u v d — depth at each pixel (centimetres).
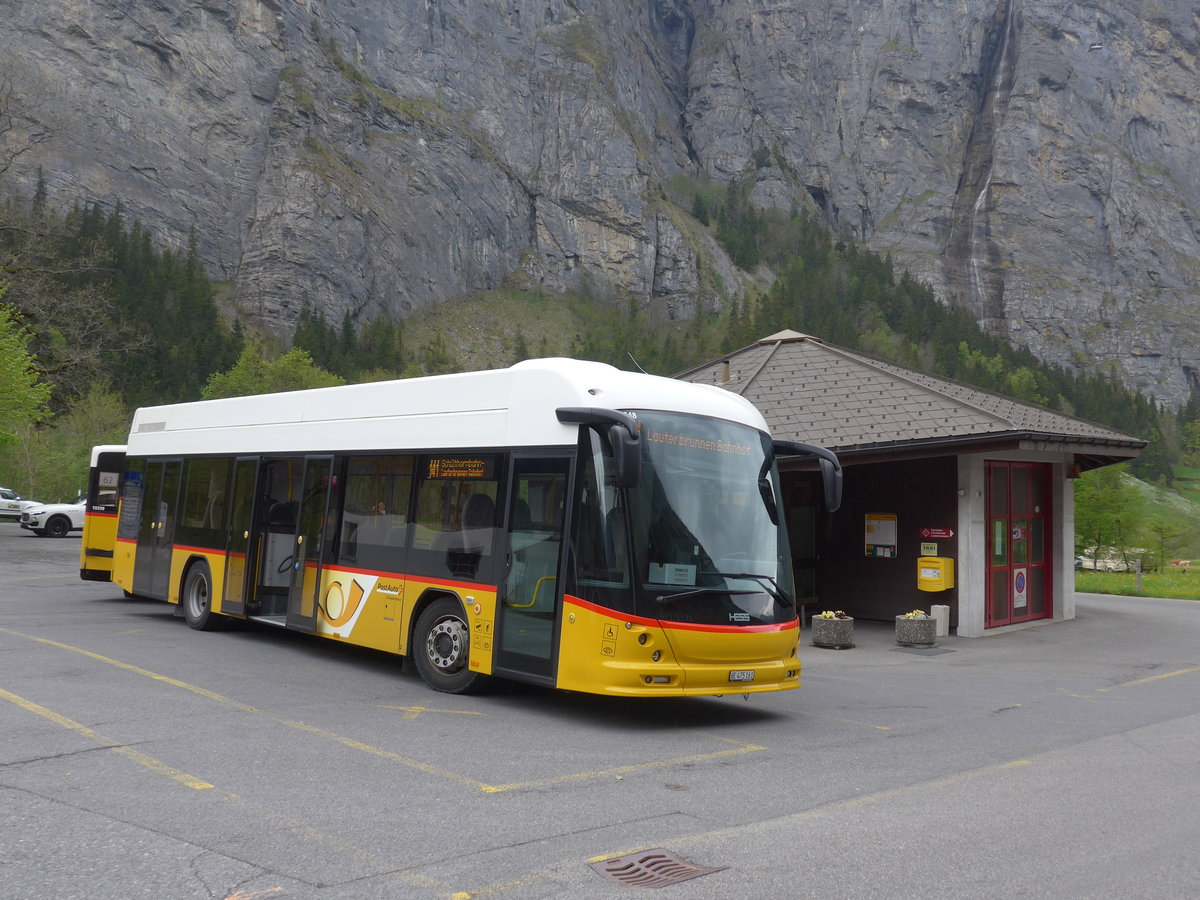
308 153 19425
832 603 1836
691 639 834
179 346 14562
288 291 18062
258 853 505
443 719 866
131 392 12781
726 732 867
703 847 532
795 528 1817
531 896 454
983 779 707
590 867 496
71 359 4219
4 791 601
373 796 618
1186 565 4741
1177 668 1340
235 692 949
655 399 904
